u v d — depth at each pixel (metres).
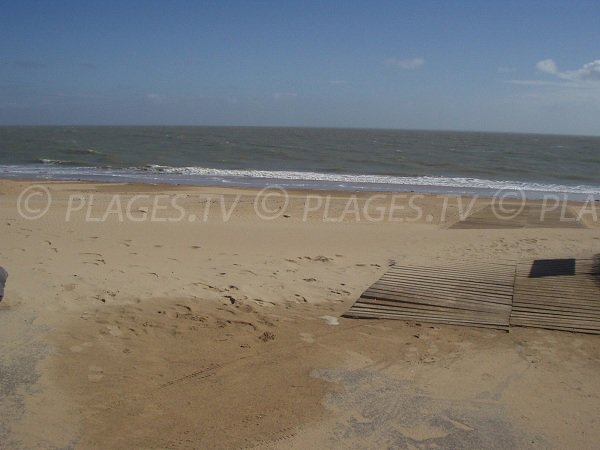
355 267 9.02
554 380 5.19
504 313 6.89
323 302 7.25
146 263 8.61
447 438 4.19
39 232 10.62
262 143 69.50
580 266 8.94
